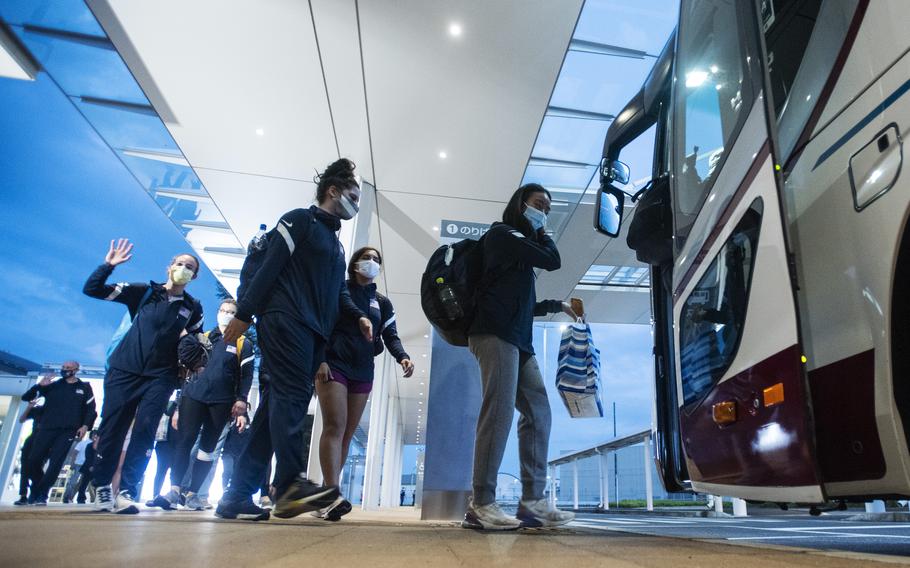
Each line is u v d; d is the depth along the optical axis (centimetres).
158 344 330
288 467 219
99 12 515
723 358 170
